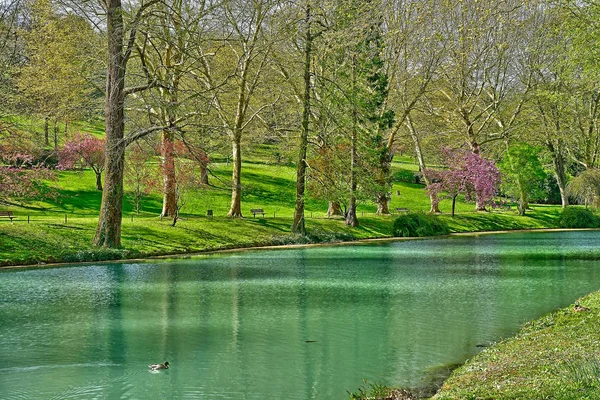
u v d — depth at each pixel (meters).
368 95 49.56
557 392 8.91
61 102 44.06
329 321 17.78
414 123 71.56
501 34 63.75
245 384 12.11
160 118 42.41
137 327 17.11
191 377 12.59
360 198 50.72
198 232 41.91
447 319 17.98
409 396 10.88
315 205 66.31
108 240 34.56
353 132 46.38
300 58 47.69
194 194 57.72
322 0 44.09
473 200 70.31
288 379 12.39
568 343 12.93
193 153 37.22
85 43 42.34
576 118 68.31
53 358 14.02
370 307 19.95
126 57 34.84
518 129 70.44
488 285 24.67
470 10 60.28
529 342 13.83
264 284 25.17
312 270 29.81
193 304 20.58
